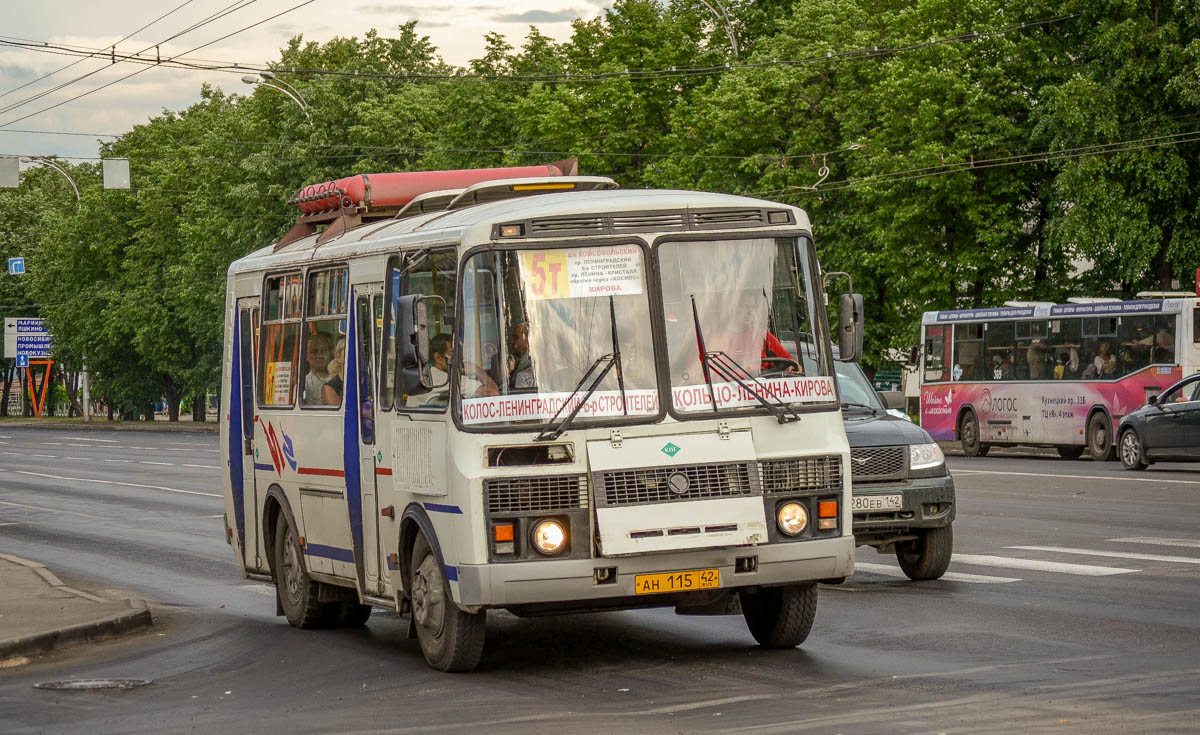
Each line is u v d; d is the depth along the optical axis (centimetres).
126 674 1695
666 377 1519
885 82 6588
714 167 7519
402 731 1301
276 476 2059
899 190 6631
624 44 8300
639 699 1402
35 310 16475
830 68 7256
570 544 1480
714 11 8025
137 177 13188
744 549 1509
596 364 1509
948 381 6197
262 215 9994
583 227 1533
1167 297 5338
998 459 5612
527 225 1521
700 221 1565
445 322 1548
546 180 1831
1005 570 2312
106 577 2702
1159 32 5903
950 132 6650
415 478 1593
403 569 1652
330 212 2086
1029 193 6738
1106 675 1434
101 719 1424
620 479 1486
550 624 1942
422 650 1747
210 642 1930
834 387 1586
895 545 2300
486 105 8938
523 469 1480
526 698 1430
